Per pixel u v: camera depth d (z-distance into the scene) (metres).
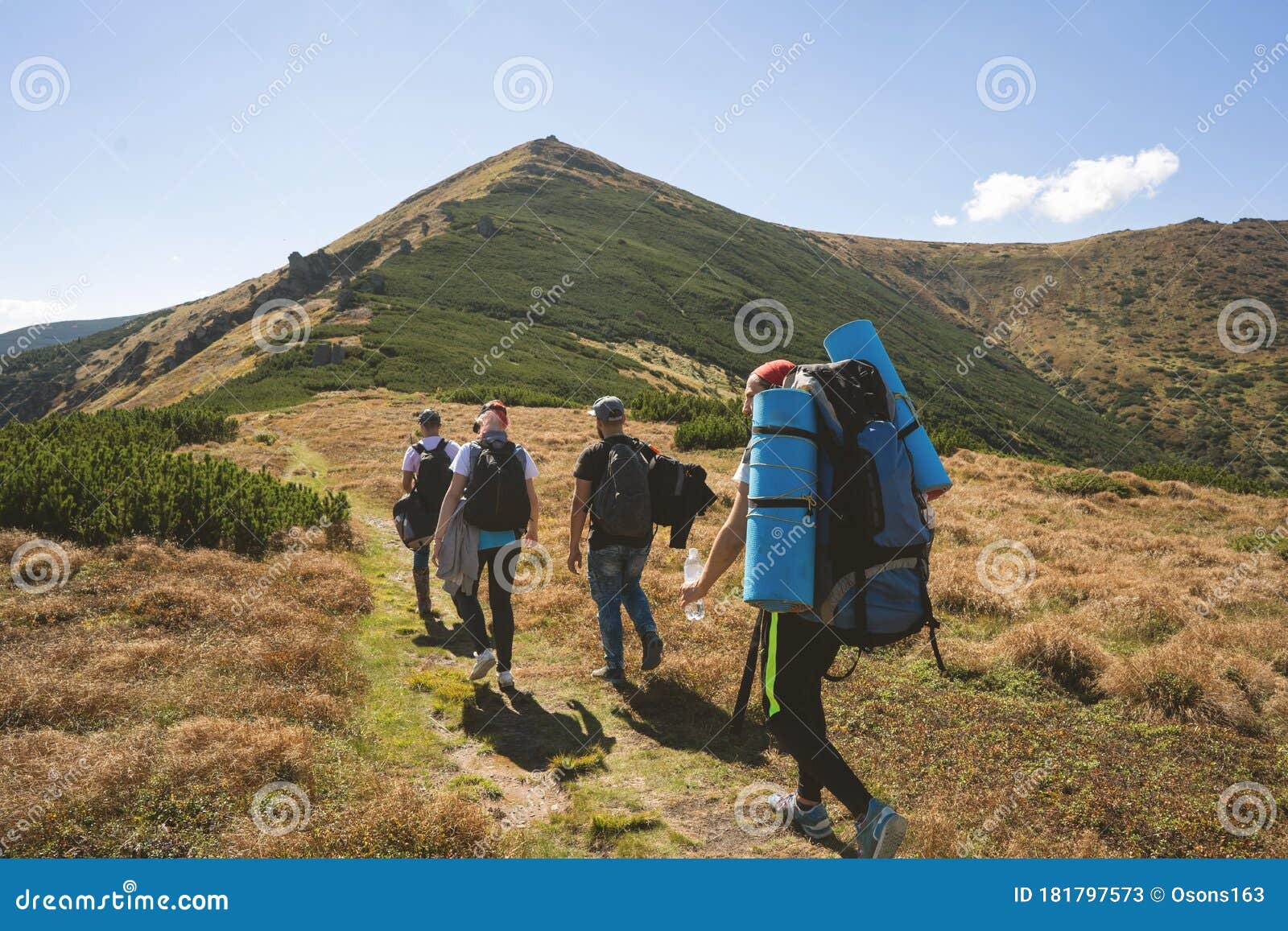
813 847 3.30
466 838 3.25
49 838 3.11
